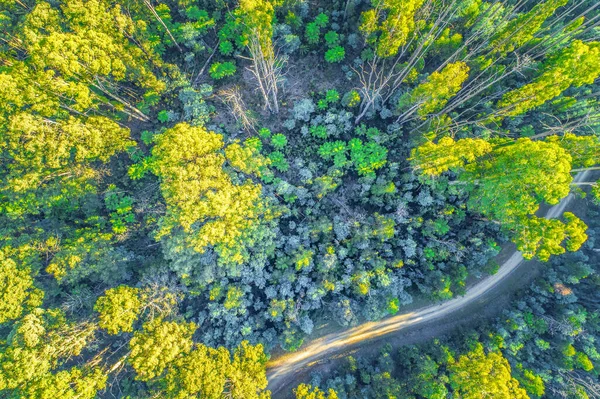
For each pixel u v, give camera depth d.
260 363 30.98
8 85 28.23
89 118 33.22
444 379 33.59
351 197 40.53
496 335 36.66
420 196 38.75
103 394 33.91
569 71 28.11
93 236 35.22
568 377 34.09
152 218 37.22
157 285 33.25
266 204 36.25
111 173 39.41
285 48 42.22
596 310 36.53
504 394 28.30
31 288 31.70
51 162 31.83
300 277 37.12
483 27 35.22
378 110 41.44
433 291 37.00
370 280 37.81
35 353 26.98
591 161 29.14
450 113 39.34
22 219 35.06
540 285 38.62
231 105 41.19
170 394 27.88
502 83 38.03
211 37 43.31
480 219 38.94
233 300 35.50
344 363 38.75
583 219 40.97
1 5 34.47
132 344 28.33
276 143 40.41
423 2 33.69
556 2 28.89
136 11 36.56
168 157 29.56
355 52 42.84
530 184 27.55
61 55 29.11
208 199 30.12
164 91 40.28
